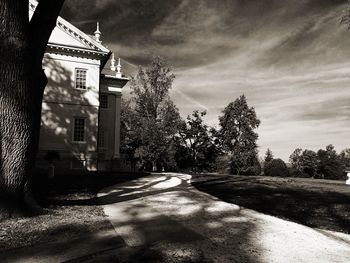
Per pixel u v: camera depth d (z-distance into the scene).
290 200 11.23
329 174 54.69
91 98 28.64
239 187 15.82
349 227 7.21
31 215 7.15
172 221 7.47
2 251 4.98
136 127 43.53
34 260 4.60
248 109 57.84
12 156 6.96
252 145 56.62
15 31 6.92
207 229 6.77
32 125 7.39
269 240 5.98
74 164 27.47
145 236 6.07
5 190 6.84
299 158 58.97
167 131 43.75
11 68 6.95
